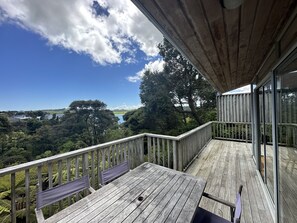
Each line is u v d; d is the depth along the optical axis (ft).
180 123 35.40
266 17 4.37
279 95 6.45
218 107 26.16
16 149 25.72
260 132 12.23
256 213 7.90
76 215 4.57
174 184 6.25
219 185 10.68
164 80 34.42
